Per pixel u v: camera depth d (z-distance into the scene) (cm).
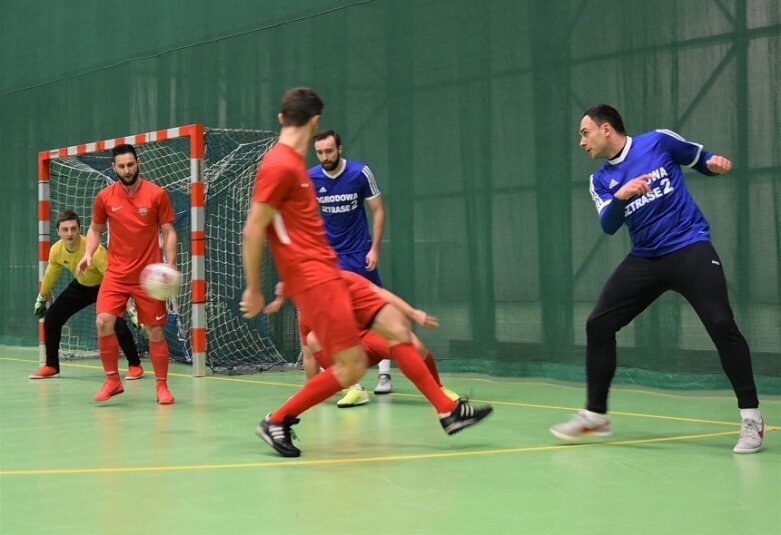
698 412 592
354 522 322
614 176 464
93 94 1169
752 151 657
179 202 993
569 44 757
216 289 927
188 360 966
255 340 942
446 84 838
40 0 1234
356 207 685
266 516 331
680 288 455
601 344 475
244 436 513
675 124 696
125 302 659
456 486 379
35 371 913
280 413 448
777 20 648
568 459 437
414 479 394
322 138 671
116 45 1142
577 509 339
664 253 455
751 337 654
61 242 840
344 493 369
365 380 813
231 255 937
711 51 678
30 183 1236
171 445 485
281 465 428
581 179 747
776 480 387
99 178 1052
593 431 480
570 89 755
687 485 379
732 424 543
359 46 905
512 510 338
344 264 687
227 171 938
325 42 933
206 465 430
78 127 1188
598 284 736
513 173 790
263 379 826
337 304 423
